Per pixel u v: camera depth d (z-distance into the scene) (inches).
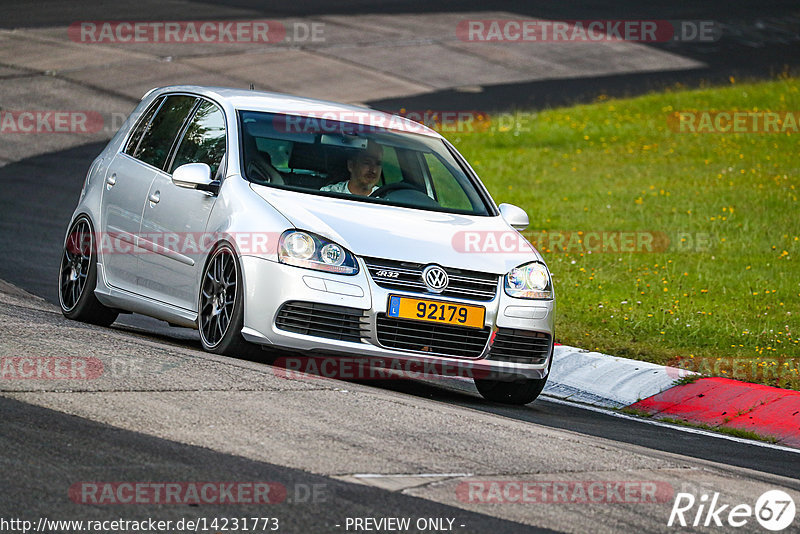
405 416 859.4
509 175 2915.8
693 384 1236.5
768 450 1034.1
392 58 4313.5
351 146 1157.7
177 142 1187.9
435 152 1219.2
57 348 946.7
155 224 1140.5
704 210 2482.8
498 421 900.0
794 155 3208.7
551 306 1081.4
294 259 993.5
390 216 1069.1
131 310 1197.7
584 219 2377.0
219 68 3873.0
